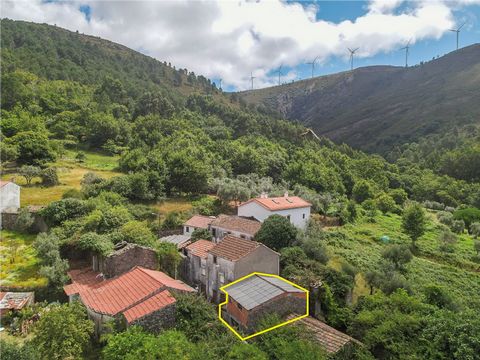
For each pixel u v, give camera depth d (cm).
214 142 9819
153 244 3753
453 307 3125
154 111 12862
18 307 2642
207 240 4044
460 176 12675
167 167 6712
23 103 11100
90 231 3834
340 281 3127
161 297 2497
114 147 9744
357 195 8838
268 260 3178
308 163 9281
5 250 3812
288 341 2172
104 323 2377
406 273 4372
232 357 2002
